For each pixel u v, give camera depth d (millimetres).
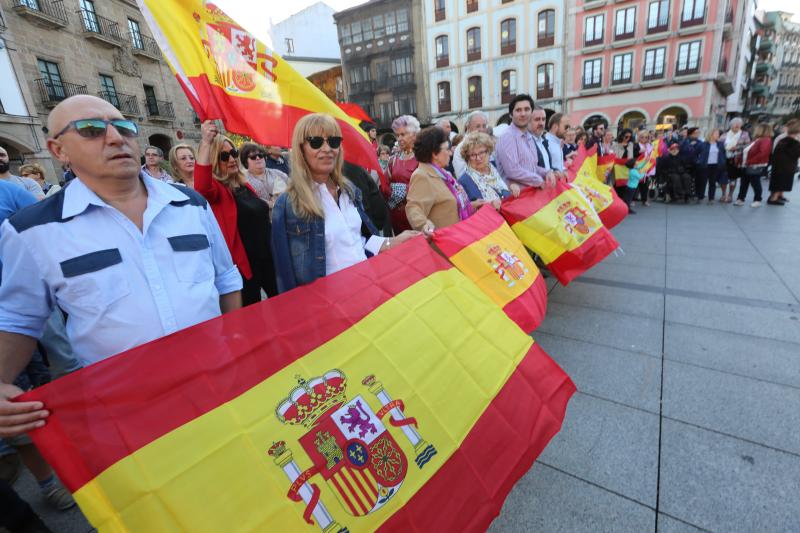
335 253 1882
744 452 1901
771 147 7559
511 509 1724
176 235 1328
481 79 24938
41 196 4555
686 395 2338
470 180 3148
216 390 1160
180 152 2809
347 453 1229
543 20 22750
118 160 1183
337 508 1142
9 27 13398
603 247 3521
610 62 22094
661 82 21250
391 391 1412
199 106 2236
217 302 1442
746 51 33469
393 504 1227
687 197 8758
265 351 1291
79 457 960
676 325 3180
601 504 1707
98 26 16531
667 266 4559
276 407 1208
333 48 33625
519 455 1546
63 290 1143
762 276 4031
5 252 1117
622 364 2709
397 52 26688
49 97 14594
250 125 2340
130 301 1202
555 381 1824
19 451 1740
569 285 4234
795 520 1560
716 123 23375
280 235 1801
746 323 3111
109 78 17109
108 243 1192
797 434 1978
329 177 1974
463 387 1567
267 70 2365
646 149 8297
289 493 1100
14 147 13758
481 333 1791
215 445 1083
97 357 1206
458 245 2291
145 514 959
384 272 1763
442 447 1389
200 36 2186
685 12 20188
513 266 2512
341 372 1370
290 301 1444
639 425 2133
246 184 2801
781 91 61062
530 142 3676
